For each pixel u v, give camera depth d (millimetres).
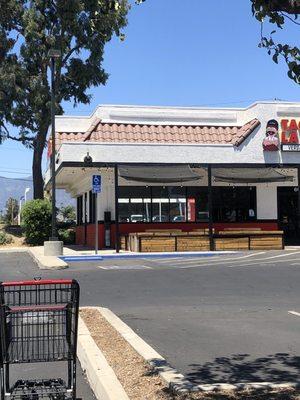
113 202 26875
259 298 11625
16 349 5000
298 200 27953
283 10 4371
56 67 33781
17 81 33719
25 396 5020
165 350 7137
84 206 31562
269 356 6758
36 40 33281
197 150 25516
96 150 24688
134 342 7254
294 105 26297
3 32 33812
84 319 8906
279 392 5082
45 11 32625
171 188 27500
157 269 17203
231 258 20953
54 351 5098
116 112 27531
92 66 35062
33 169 36375
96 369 5965
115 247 26125
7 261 21844
